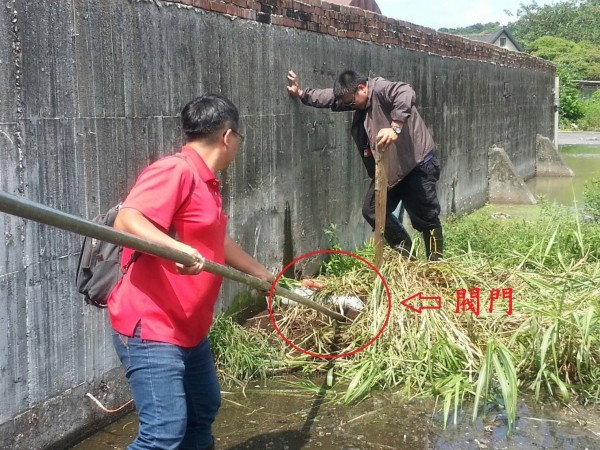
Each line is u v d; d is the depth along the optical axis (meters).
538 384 4.20
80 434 3.77
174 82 4.36
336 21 6.59
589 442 3.76
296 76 5.93
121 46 3.87
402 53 8.07
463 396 4.23
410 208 6.04
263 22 5.41
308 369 4.68
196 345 2.97
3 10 3.10
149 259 2.82
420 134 5.87
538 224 7.70
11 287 3.25
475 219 8.62
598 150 24.52
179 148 4.43
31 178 3.29
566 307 4.69
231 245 3.31
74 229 2.20
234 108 3.00
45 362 3.48
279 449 3.69
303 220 6.23
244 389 4.41
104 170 3.77
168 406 2.82
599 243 6.56
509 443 3.75
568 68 52.19
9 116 3.15
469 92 10.85
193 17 4.52
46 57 3.35
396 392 4.37
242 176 5.21
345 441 3.78
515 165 14.57
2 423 3.23
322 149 6.54
